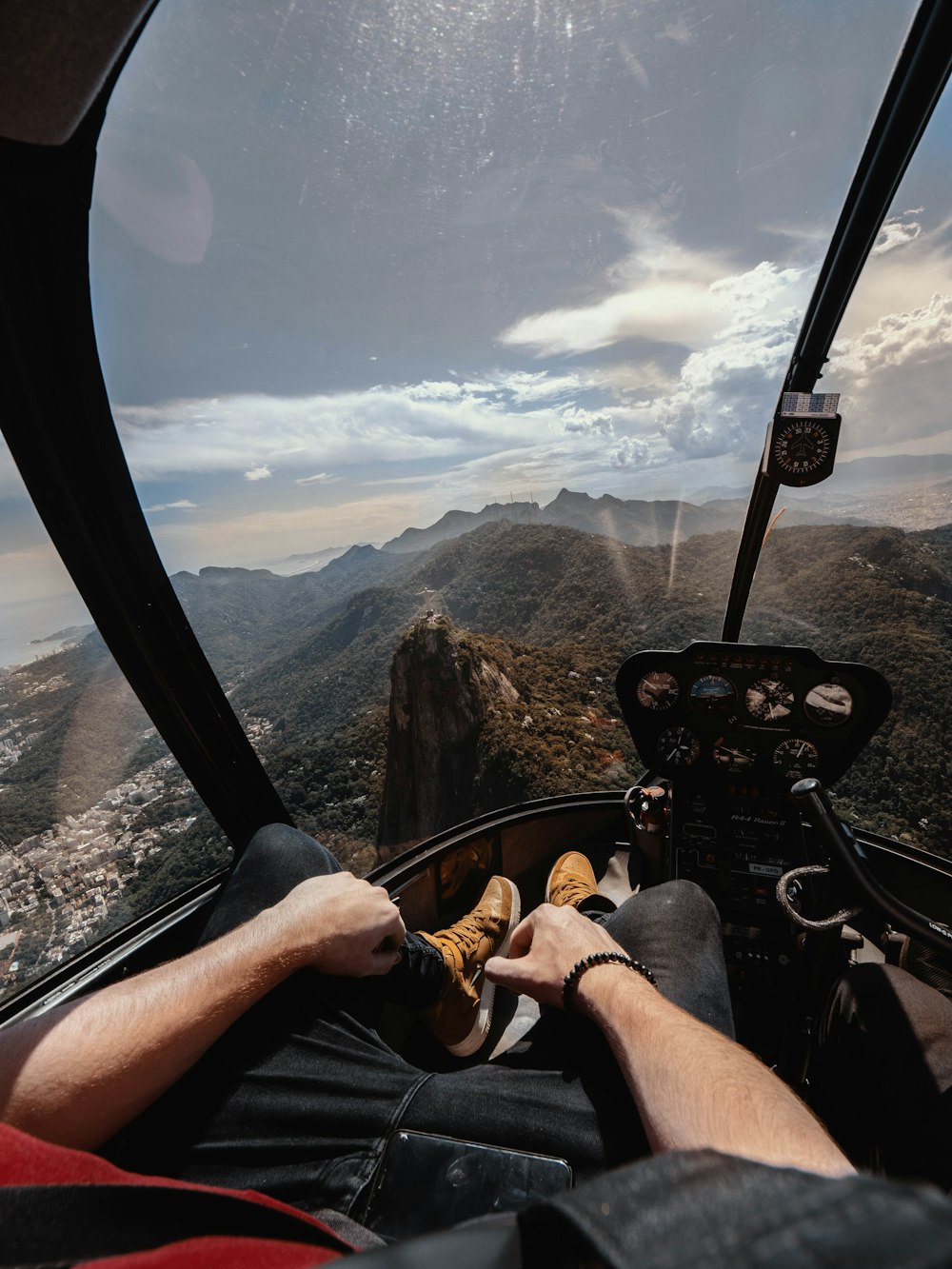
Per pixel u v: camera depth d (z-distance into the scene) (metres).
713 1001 0.47
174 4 0.48
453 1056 0.78
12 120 0.41
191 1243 0.19
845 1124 0.51
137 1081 0.34
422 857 0.91
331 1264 0.13
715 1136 0.26
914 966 0.69
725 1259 0.09
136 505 0.68
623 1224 0.11
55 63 0.37
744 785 0.92
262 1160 0.38
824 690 0.85
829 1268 0.08
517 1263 0.14
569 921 0.45
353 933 0.45
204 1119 0.39
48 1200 0.19
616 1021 0.35
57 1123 0.32
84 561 0.66
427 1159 0.38
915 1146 0.43
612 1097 0.40
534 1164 0.37
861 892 0.46
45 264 0.54
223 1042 0.42
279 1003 0.44
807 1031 0.64
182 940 0.66
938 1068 0.46
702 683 0.89
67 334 0.58
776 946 0.80
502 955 0.76
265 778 0.89
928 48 0.59
